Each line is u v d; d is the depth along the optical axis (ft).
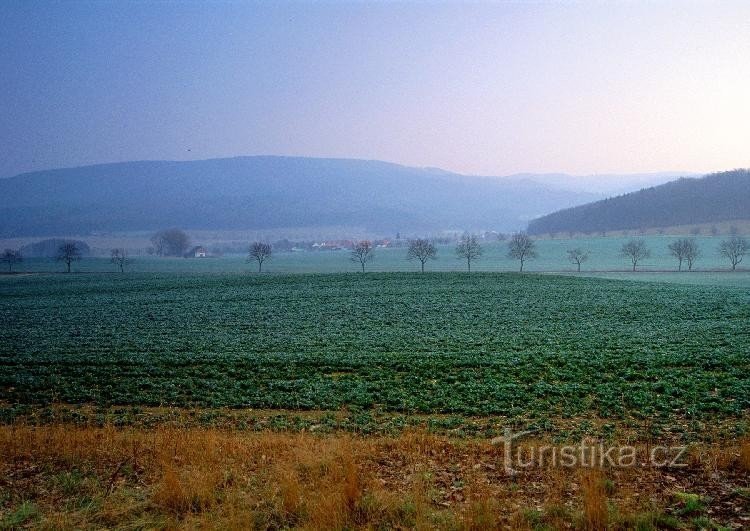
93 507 40.52
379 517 37.68
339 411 84.48
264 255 564.30
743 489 40.32
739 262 491.72
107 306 237.86
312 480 44.19
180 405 90.58
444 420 75.97
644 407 78.84
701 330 152.15
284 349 139.23
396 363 118.83
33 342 155.63
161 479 45.14
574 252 544.21
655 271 428.15
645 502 38.63
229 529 36.27
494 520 35.91
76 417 83.35
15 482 46.24
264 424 76.23
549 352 124.98
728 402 79.92
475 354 126.21
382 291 266.57
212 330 173.17
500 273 342.85
